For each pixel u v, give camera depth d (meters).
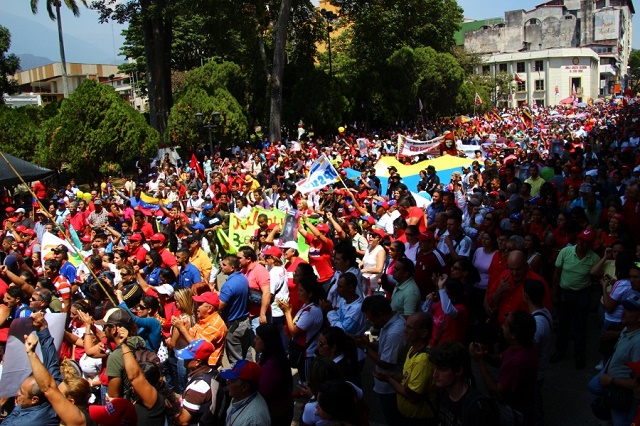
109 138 25.11
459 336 5.75
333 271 8.48
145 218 13.05
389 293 8.05
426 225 10.56
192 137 30.56
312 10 39.97
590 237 7.21
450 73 52.06
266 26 36.66
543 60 95.00
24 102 67.50
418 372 4.86
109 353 5.64
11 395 5.54
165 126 35.47
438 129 42.28
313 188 12.75
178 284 8.45
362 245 9.99
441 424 4.29
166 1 33.41
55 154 25.27
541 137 31.02
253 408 4.56
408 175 17.62
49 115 34.75
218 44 39.78
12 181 17.62
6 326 7.23
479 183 15.16
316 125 38.22
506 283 6.47
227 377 4.59
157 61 34.97
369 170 17.41
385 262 9.12
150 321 6.70
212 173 21.16
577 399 6.76
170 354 7.33
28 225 13.91
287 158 24.22
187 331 6.40
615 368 5.11
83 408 4.77
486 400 3.99
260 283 7.49
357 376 5.28
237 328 7.09
